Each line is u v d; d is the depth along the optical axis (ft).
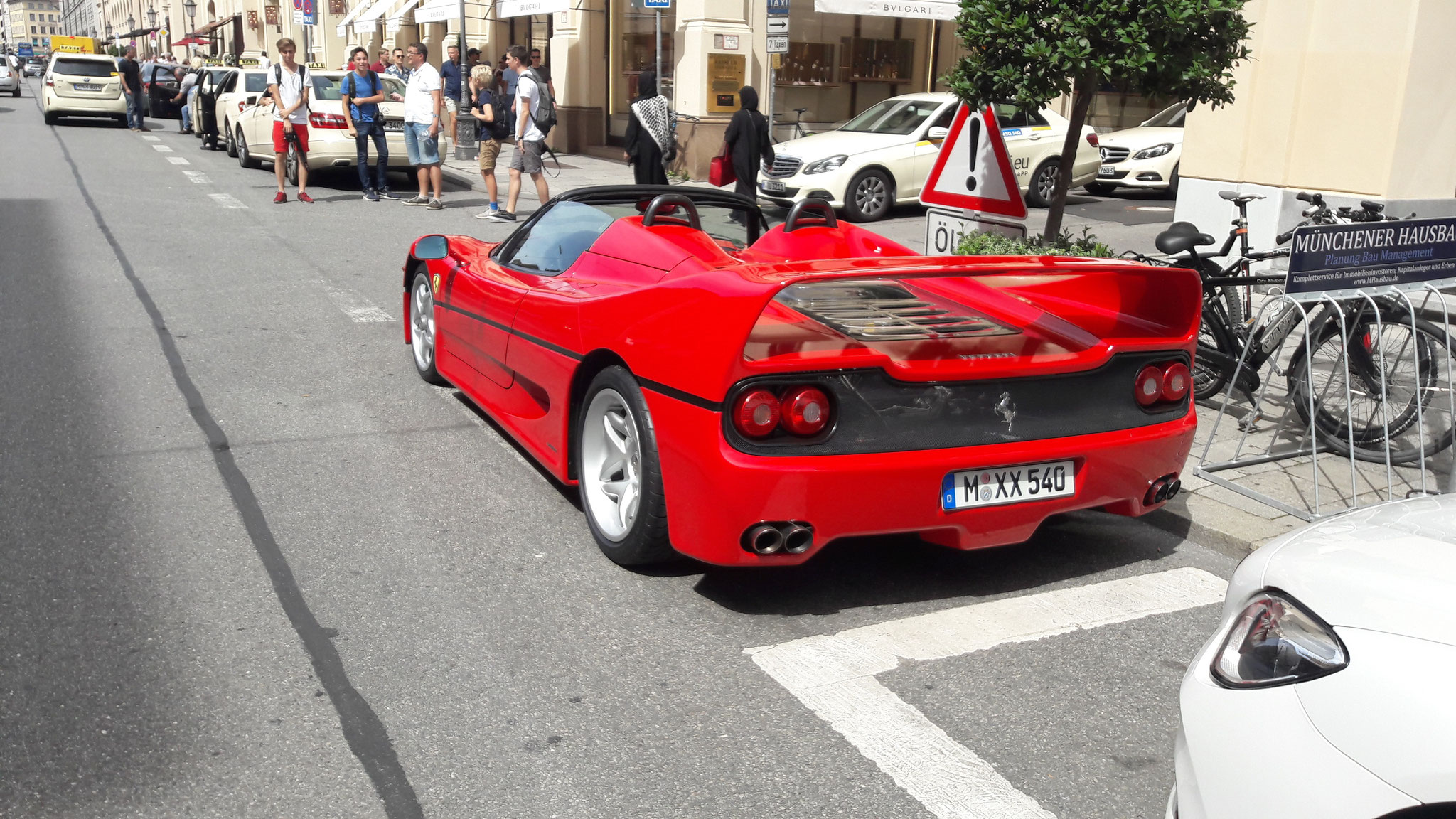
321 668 10.62
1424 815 5.28
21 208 40.88
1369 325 16.84
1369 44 28.02
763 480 10.75
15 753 9.09
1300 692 5.90
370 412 19.01
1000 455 11.58
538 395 15.26
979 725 10.02
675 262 13.50
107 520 13.97
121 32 375.04
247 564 12.86
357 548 13.46
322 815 8.47
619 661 10.98
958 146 22.25
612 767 9.21
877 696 10.46
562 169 62.23
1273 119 29.96
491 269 17.56
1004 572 13.53
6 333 23.25
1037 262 12.14
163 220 39.68
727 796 8.87
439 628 11.52
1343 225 14.94
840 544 14.20
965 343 12.32
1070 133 22.09
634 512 12.51
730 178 38.58
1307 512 14.90
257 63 103.96
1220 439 18.35
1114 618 12.31
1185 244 19.02
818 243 16.25
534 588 12.55
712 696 10.39
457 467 16.43
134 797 8.60
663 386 11.57
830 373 10.96
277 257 33.50
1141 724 10.09
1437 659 5.54
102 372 20.74
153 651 10.82
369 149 49.16
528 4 68.39
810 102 62.28
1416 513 7.46
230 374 20.98
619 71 70.03
